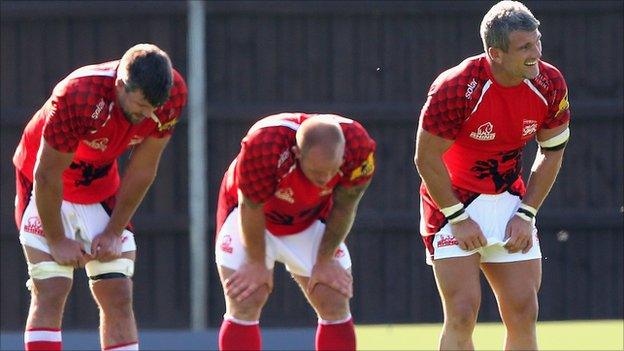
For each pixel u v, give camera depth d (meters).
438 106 19.30
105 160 19.78
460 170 20.31
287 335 31.84
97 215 20.31
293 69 33.00
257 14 32.88
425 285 33.38
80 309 33.50
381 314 33.41
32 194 19.98
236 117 33.00
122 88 18.25
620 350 29.91
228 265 19.30
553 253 33.50
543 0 32.84
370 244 33.38
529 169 32.66
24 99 32.84
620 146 33.19
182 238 33.41
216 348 31.06
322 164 17.00
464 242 19.86
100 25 32.88
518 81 19.23
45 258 19.69
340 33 32.94
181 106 19.39
